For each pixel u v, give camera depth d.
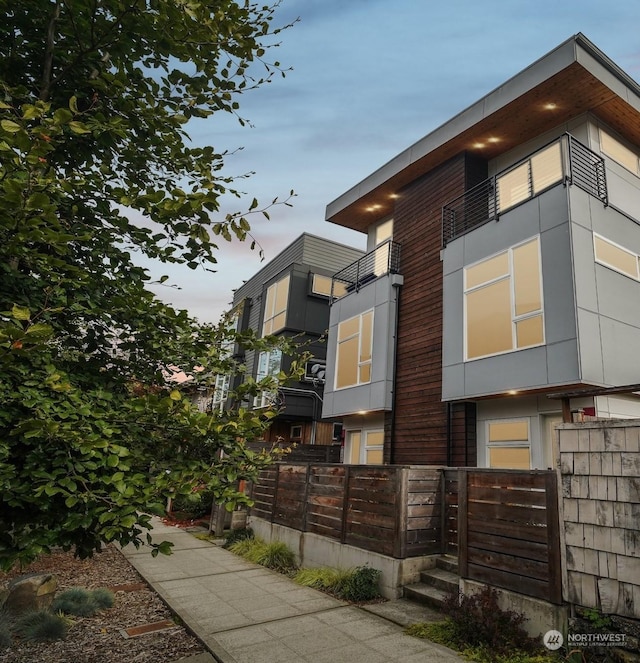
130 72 3.09
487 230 9.27
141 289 2.95
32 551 2.10
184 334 3.19
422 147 12.02
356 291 13.38
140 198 2.45
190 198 2.45
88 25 2.78
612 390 4.70
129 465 2.32
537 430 8.29
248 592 6.72
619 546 4.29
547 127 10.44
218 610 5.86
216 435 2.59
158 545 2.23
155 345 3.07
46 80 2.84
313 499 8.66
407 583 6.39
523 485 5.21
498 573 5.29
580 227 7.77
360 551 7.09
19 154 2.23
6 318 2.44
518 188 9.99
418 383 11.06
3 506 2.25
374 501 7.13
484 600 4.92
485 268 9.17
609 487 4.45
